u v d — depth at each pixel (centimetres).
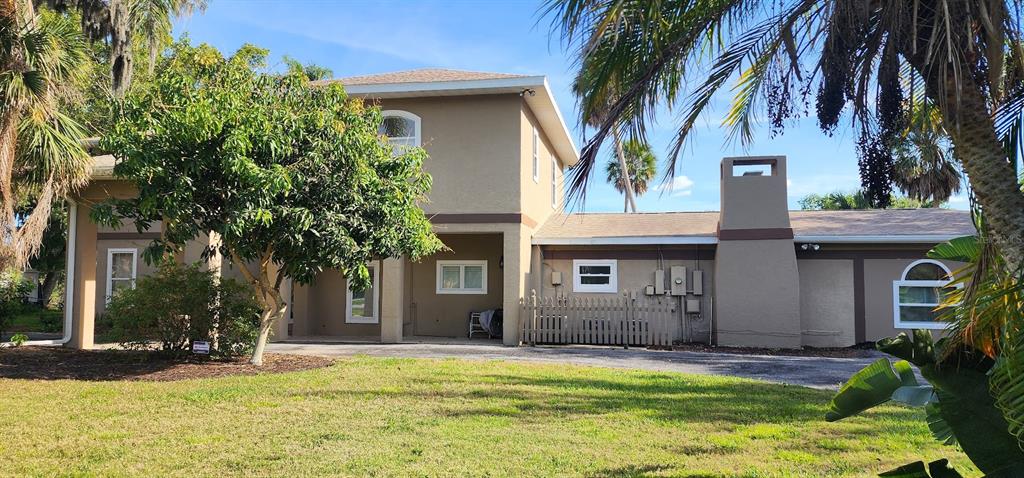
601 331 1711
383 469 589
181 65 2141
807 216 2000
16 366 1168
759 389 991
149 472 579
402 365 1200
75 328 1499
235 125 993
